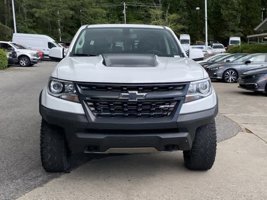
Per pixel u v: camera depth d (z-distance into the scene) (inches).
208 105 212.7
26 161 255.3
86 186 214.8
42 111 213.3
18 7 2662.4
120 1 3868.1
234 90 658.8
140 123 200.2
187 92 206.7
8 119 387.5
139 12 3843.5
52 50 289.0
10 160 257.4
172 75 208.1
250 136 321.7
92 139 202.1
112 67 215.5
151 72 209.2
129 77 202.1
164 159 260.5
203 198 200.1
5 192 206.7
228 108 465.7
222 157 263.9
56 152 221.6
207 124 220.5
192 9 3501.5
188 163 234.2
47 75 951.6
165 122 202.2
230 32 3316.9
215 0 3388.3
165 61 236.4
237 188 212.5
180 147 209.6
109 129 201.5
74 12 2982.3
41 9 2719.0
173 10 3582.7
